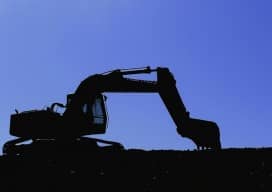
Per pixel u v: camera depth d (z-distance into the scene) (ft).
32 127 65.87
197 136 60.49
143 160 47.57
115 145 64.64
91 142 65.36
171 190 42.47
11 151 65.57
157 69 64.28
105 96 67.87
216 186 41.70
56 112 67.26
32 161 51.34
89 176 46.68
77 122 65.57
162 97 63.16
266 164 43.21
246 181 41.50
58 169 48.75
